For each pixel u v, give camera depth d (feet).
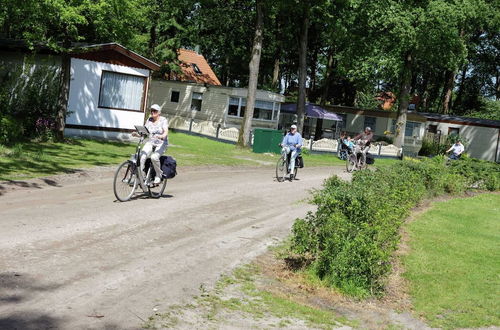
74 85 72.38
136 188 36.42
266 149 87.97
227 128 106.52
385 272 23.91
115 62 76.43
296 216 38.50
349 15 101.60
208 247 27.37
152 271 22.29
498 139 142.61
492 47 182.09
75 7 61.21
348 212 27.35
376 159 113.29
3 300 17.22
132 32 76.79
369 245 23.41
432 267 28.76
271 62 172.76
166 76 143.95
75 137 72.38
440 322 21.13
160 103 131.64
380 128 147.64
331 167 81.20
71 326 15.98
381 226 26.53
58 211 30.25
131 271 21.85
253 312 19.60
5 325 15.42
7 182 37.01
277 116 126.00
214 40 151.12
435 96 208.23
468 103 205.05
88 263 22.02
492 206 55.62
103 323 16.53
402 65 125.18
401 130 131.44
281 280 23.94
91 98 74.64
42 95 68.13
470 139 146.00
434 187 57.77
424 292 24.59
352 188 30.14
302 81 104.63
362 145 76.33
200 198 40.32
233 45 153.58
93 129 75.51
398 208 34.50
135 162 35.65
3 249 22.22
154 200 37.22
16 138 60.13
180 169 55.72
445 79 178.70
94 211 31.37
